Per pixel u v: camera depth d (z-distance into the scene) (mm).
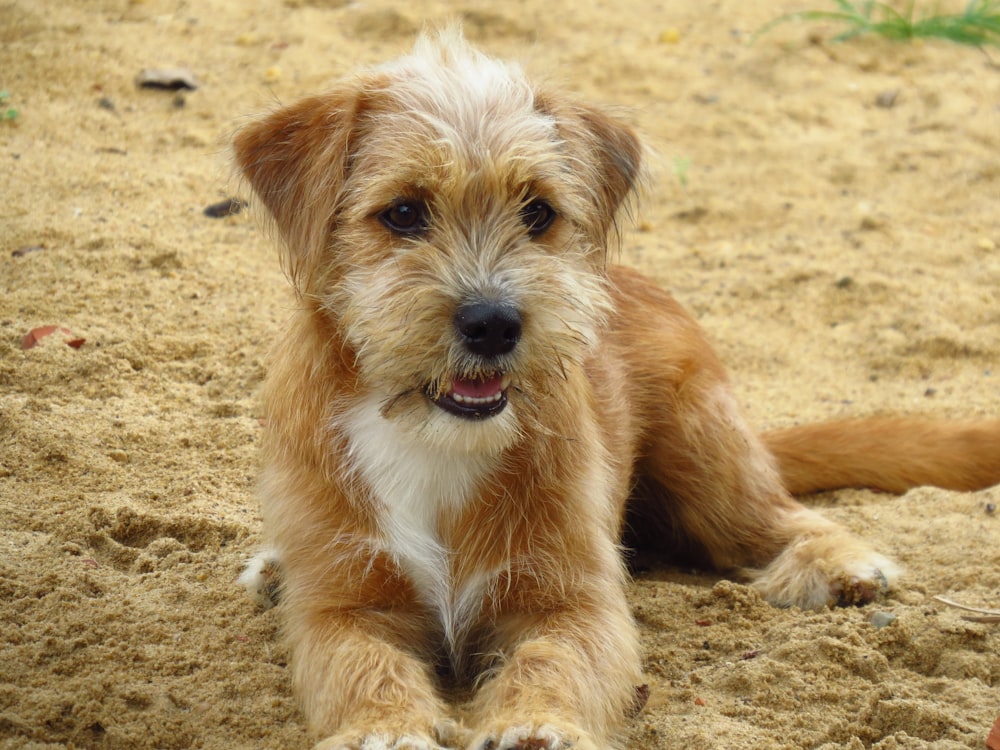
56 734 5434
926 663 6363
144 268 10250
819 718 5820
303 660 5855
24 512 7238
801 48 17016
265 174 6395
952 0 18656
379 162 6074
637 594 7203
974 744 5598
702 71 16281
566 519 6262
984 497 8266
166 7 16281
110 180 11680
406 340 5746
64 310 9453
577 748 5043
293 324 6438
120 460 7984
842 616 6750
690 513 8016
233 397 8930
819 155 14484
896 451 8594
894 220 13117
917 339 10859
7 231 10359
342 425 6203
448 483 6219
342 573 6172
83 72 13938
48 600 6395
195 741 5516
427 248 5898
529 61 8883
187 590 6684
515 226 6059
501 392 5930
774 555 7965
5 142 12094
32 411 8289
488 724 5207
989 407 9852
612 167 6871
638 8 18031
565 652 5746
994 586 7137
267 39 15656
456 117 6125
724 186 13805
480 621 6387
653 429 7945
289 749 5496
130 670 5973
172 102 13789
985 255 12445
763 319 11359
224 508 7613
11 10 15109
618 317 8008
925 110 15625
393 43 15930
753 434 8180
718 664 6359
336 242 6176
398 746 5082
